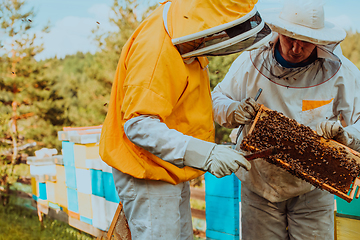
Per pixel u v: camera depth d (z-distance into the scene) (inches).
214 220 115.8
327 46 76.0
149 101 61.4
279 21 75.2
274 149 69.6
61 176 161.9
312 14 72.5
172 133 62.2
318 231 86.5
